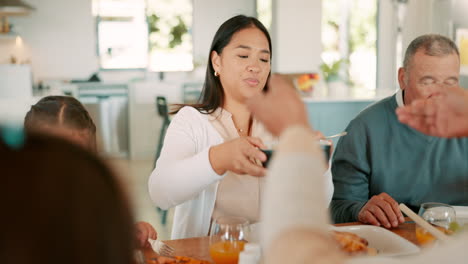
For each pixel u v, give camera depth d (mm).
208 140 1682
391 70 8000
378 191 1922
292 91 570
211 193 1631
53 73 8352
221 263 1159
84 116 1366
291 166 489
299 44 7266
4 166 313
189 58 8812
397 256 1203
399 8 6848
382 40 8000
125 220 344
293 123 543
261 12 8414
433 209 1345
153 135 6812
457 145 1850
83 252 320
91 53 8453
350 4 8172
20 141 328
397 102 1887
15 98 5730
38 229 308
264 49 1658
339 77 5277
